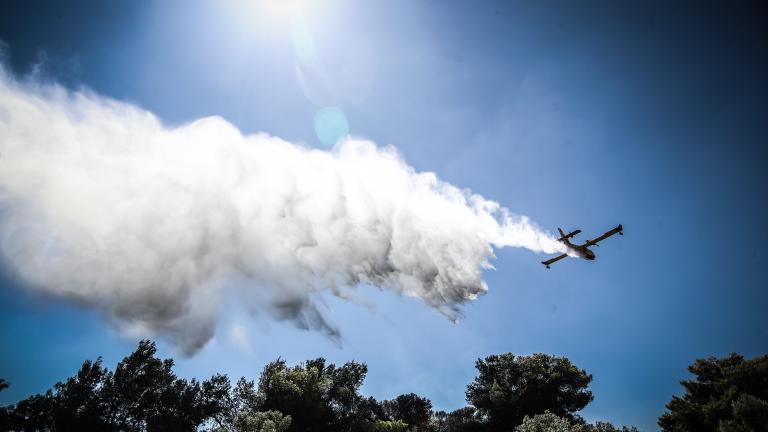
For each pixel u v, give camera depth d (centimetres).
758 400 1650
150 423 2692
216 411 2989
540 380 3625
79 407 2589
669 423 2189
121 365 2873
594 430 2069
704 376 2228
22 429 2400
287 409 2995
